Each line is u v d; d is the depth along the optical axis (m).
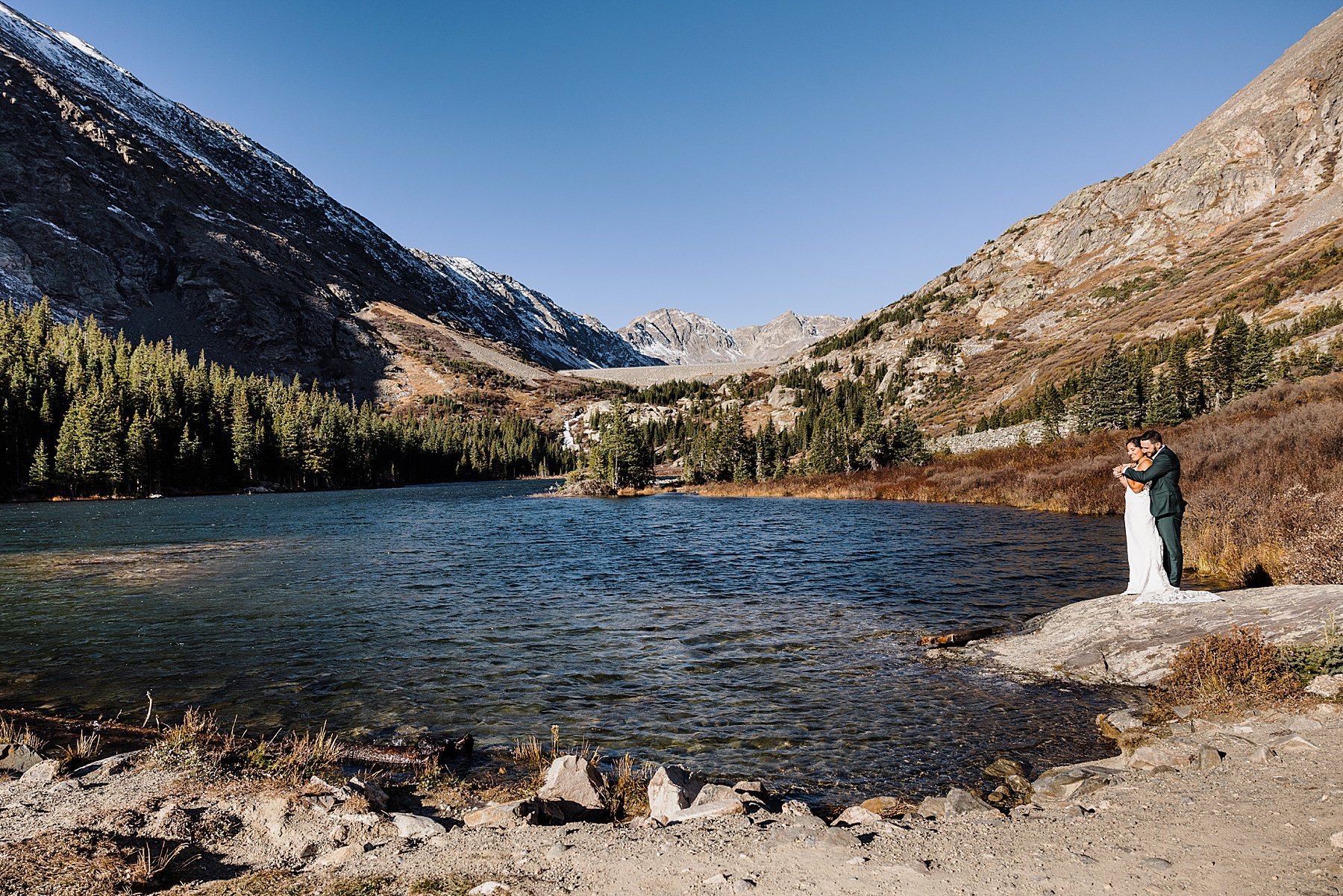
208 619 15.56
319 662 12.07
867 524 35.47
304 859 5.09
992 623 13.67
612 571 22.33
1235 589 13.79
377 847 5.25
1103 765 6.56
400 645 13.23
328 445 125.19
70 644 13.48
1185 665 8.88
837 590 17.91
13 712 9.21
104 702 10.12
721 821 5.54
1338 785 4.96
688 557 25.22
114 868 4.64
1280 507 15.91
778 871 4.45
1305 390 43.75
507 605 16.91
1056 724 8.23
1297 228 154.25
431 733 8.78
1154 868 4.03
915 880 4.17
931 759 7.42
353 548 29.34
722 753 7.91
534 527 39.75
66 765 7.12
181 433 102.69
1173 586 11.71
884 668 11.02
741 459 105.25
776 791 6.79
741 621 14.77
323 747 7.96
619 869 4.62
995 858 4.45
